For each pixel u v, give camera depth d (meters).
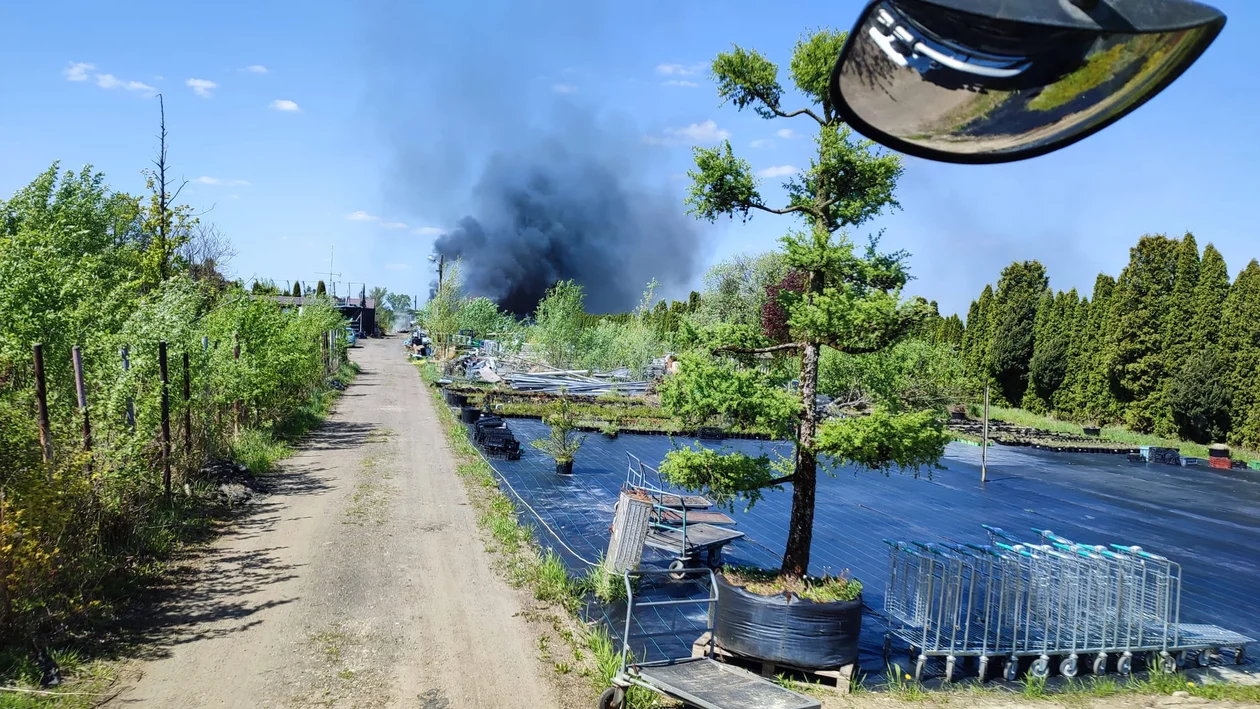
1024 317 37.88
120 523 7.96
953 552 7.75
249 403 15.59
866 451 6.87
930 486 17.34
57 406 7.91
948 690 6.63
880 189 7.36
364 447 16.28
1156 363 30.44
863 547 11.48
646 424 23.09
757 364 8.22
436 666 6.07
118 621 6.57
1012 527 13.68
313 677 5.76
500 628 6.92
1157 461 24.45
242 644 6.28
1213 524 15.00
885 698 6.29
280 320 17.73
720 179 7.47
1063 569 7.61
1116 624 7.43
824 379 9.02
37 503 6.13
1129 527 14.32
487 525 10.39
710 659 6.18
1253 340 27.38
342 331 36.72
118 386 8.31
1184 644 7.66
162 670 5.75
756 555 10.84
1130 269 31.41
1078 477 20.28
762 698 5.35
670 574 9.23
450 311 42.41
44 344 8.09
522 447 18.25
